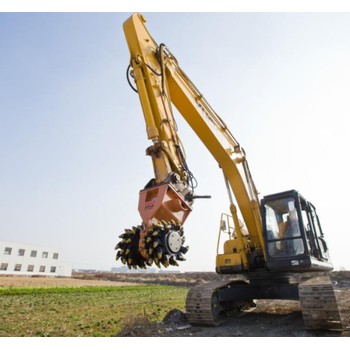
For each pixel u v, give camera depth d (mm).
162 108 6184
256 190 9445
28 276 57812
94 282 44469
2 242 59938
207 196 5516
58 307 14164
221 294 8469
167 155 5547
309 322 6742
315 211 9516
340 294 14930
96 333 7852
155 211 4582
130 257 4547
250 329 7402
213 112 8492
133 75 6352
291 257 7680
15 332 8133
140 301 16719
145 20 6961
